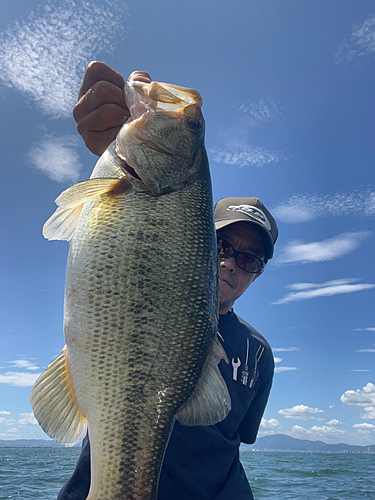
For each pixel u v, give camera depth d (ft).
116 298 1.54
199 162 1.98
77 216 1.73
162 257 1.64
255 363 2.60
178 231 1.72
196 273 1.70
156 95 1.95
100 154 2.02
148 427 1.51
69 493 1.89
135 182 1.76
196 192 1.87
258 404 2.71
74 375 1.50
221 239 2.73
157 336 1.56
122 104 1.90
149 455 1.49
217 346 1.74
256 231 2.77
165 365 1.56
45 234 1.67
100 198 1.68
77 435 1.48
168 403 1.55
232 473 2.23
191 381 1.61
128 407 1.49
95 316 1.52
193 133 1.98
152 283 1.59
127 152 1.82
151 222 1.68
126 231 1.63
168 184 1.82
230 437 2.32
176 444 2.06
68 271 1.61
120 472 1.45
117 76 1.92
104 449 1.45
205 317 1.69
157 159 1.84
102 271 1.56
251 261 2.75
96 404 1.47
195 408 1.61
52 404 1.50
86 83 1.92
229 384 2.43
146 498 1.46
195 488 2.02
